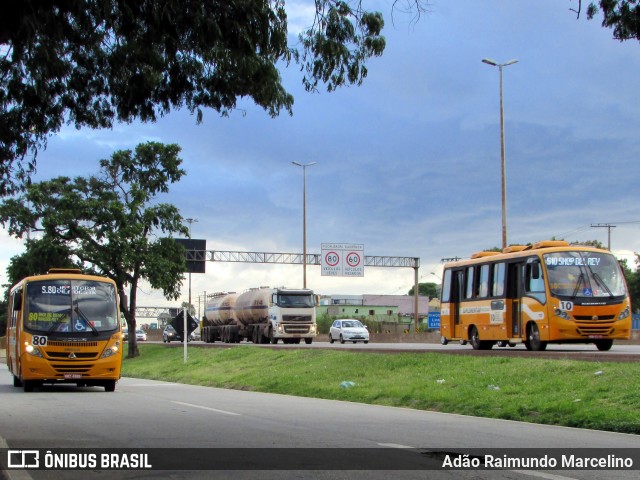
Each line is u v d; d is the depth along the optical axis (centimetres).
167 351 4578
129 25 1218
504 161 4475
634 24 1456
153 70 1370
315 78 1315
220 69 1346
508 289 2775
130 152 4491
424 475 852
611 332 2528
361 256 7400
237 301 5897
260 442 1104
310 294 5141
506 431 1223
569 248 2605
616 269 2600
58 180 4419
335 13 1273
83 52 1408
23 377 2114
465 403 1591
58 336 2125
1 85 1462
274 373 2636
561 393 1547
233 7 1191
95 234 4453
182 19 1181
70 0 1127
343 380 2236
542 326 2555
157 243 4503
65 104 1516
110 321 2197
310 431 1229
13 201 4391
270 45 1252
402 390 1848
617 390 1463
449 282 3241
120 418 1444
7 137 1544
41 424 1345
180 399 1930
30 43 1223
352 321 5931
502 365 1927
